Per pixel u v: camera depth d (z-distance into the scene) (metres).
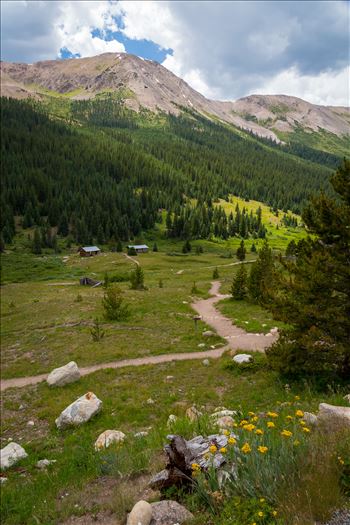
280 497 4.36
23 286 76.19
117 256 122.50
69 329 34.38
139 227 173.75
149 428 12.45
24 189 183.88
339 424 6.23
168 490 5.63
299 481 4.55
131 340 29.14
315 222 15.69
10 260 116.06
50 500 7.05
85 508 6.24
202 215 194.62
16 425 15.73
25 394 19.73
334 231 15.18
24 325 38.44
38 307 47.44
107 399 17.06
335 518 3.94
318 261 14.69
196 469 5.27
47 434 14.19
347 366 14.62
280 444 5.54
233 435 6.68
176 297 49.19
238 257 104.44
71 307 44.69
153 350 26.17
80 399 15.61
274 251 146.25
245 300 44.66
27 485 8.59
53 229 167.75
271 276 16.94
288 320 15.50
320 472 4.53
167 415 14.13
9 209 162.00
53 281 85.88
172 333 31.14
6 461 10.88
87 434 13.20
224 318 36.75
